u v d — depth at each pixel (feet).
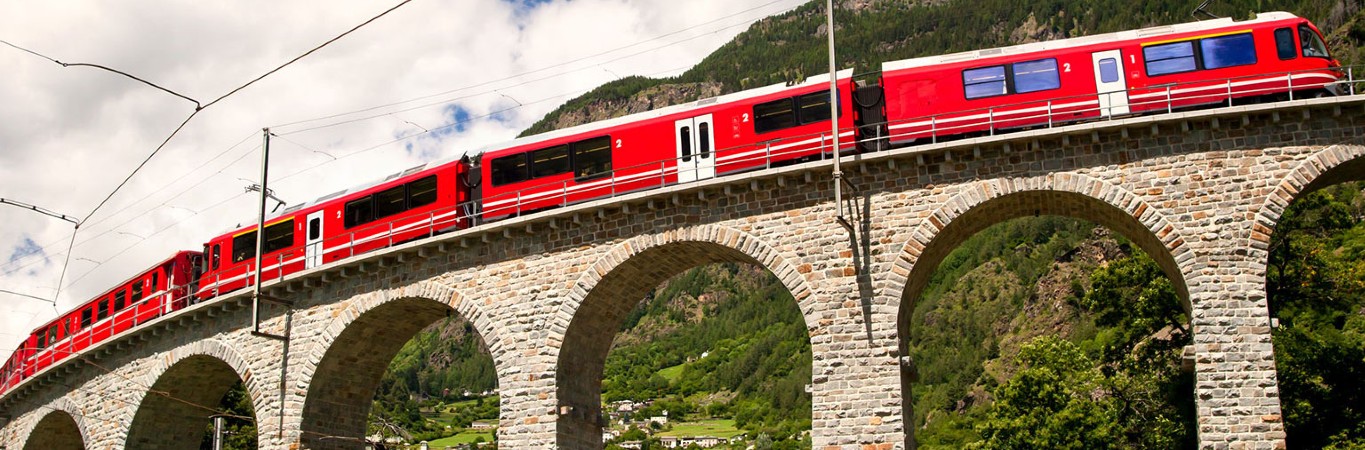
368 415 150.51
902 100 117.08
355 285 141.18
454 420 517.96
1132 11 471.62
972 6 586.04
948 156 112.27
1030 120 113.50
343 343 141.38
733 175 118.73
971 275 437.58
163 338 163.22
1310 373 138.10
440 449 429.38
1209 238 104.06
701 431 501.97
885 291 110.83
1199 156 106.42
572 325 125.70
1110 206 108.27
